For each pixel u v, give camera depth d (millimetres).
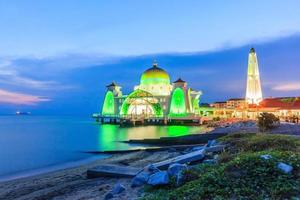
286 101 108500
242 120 101875
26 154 48688
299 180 10297
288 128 50062
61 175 26641
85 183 19078
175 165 13953
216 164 14578
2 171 33750
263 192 9805
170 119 129875
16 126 160750
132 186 14516
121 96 155000
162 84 146375
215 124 102125
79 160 40938
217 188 10445
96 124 162375
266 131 46094
